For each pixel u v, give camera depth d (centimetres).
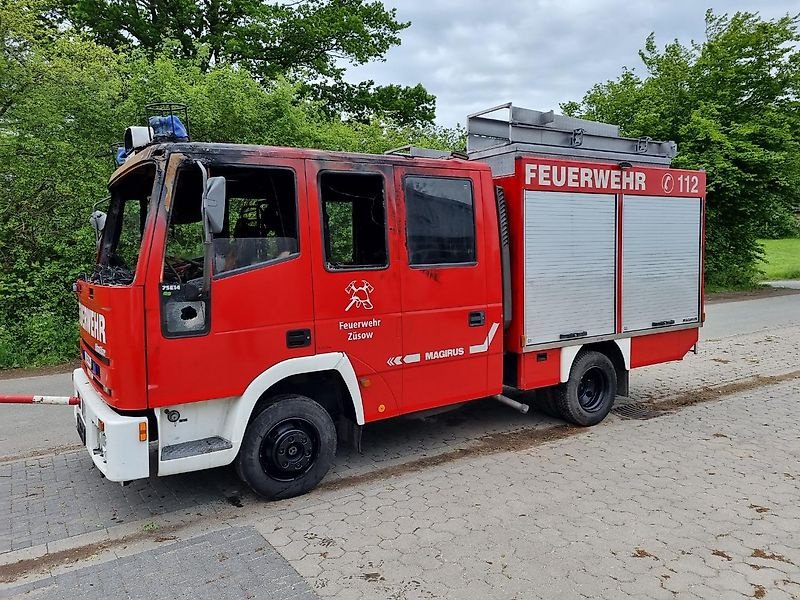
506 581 346
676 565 362
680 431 622
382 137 1672
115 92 1107
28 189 1087
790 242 4144
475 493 471
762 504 444
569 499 457
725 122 2036
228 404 437
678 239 696
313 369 456
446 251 526
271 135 1227
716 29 2138
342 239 477
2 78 1057
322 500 466
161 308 398
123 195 478
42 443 617
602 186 622
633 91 2216
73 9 1588
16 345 1014
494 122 674
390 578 351
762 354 1018
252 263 430
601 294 633
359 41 2019
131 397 393
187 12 1703
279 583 348
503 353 580
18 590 350
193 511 453
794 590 335
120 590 346
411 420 674
